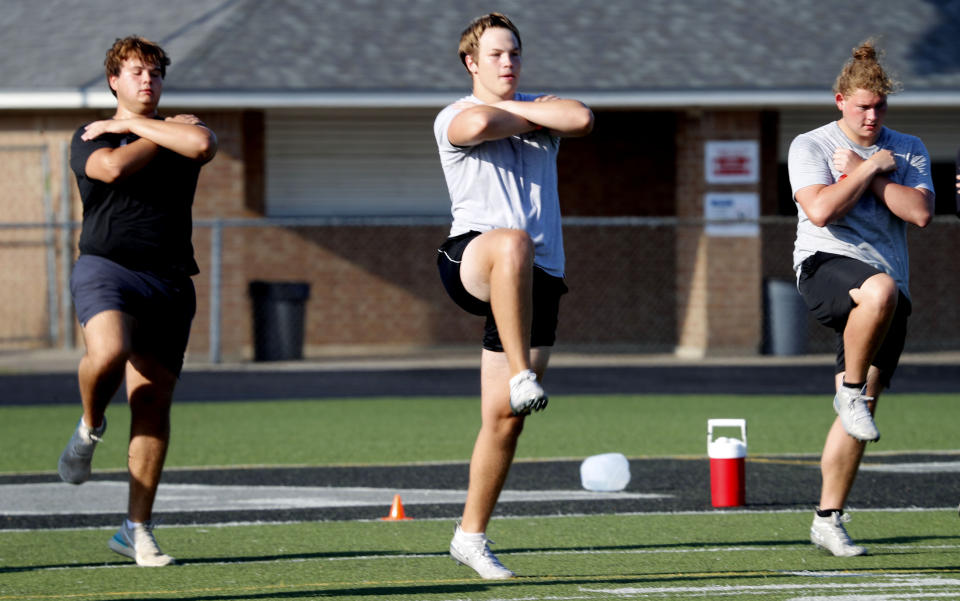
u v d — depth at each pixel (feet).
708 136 206.49
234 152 202.59
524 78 203.31
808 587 57.21
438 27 216.33
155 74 64.28
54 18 226.17
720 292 205.57
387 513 83.35
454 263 57.93
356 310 225.97
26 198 213.05
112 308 61.16
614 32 216.54
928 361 206.08
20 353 211.20
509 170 58.54
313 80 200.54
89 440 63.57
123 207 62.59
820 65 208.54
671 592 56.39
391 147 223.71
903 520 78.64
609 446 115.75
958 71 209.97
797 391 162.40
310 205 222.48
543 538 73.56
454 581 60.18
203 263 203.51
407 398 158.20
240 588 59.00
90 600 56.13
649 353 221.05
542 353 59.16
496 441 59.52
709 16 221.66
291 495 90.53
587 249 231.91
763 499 87.10
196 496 90.22
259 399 157.69
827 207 63.41
